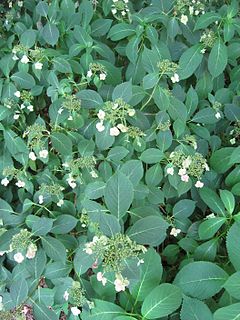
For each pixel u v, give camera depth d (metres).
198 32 0.85
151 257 0.57
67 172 0.74
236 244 0.55
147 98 0.75
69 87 0.76
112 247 0.53
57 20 0.89
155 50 0.78
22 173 0.74
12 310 0.61
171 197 0.72
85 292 0.60
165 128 0.69
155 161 0.68
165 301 0.53
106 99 0.78
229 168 0.74
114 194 0.57
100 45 0.85
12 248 0.60
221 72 0.78
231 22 0.80
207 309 0.52
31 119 0.83
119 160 0.69
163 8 0.87
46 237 0.61
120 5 0.90
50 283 0.66
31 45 0.81
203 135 0.76
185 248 0.67
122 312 0.55
